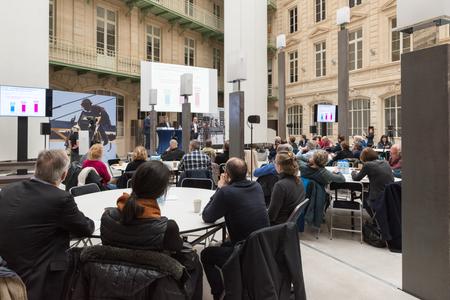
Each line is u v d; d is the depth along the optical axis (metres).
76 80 14.08
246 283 1.83
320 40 16.78
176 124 16.00
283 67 12.30
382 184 4.02
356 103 14.98
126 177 4.84
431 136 2.51
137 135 15.48
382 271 3.17
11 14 7.59
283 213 2.86
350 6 14.99
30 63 7.93
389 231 3.71
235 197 2.21
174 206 2.72
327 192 4.50
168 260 1.46
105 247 1.48
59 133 9.76
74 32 13.53
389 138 11.40
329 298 2.63
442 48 2.41
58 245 1.82
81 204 2.78
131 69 15.82
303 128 18.17
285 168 2.98
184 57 18.89
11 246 1.69
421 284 2.61
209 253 2.30
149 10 16.31
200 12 18.89
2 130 7.64
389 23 13.30
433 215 2.51
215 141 15.84
